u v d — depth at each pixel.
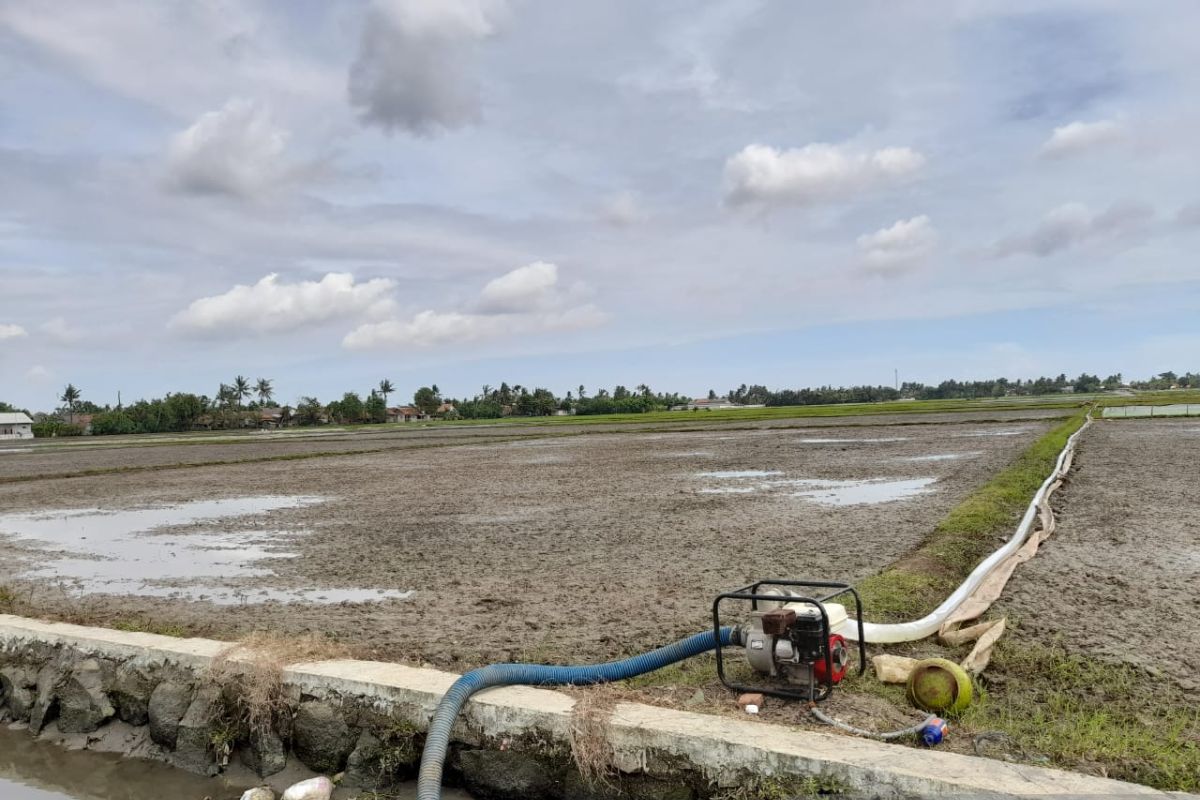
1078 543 11.38
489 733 5.50
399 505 18.94
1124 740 4.95
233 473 30.70
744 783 4.77
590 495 19.56
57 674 7.20
